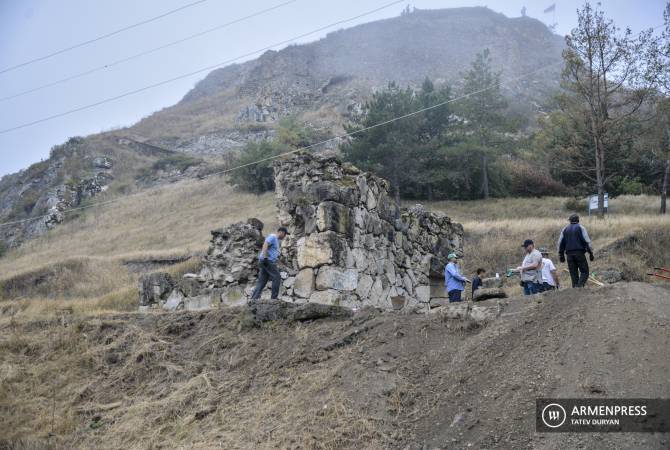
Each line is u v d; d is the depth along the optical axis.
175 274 30.67
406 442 8.00
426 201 48.16
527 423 7.59
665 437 6.91
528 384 8.24
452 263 14.19
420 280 17.00
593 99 37.41
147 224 53.19
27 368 12.18
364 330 10.80
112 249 45.91
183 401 10.03
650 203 42.72
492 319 10.23
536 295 10.60
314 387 9.40
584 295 10.03
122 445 9.45
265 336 11.31
